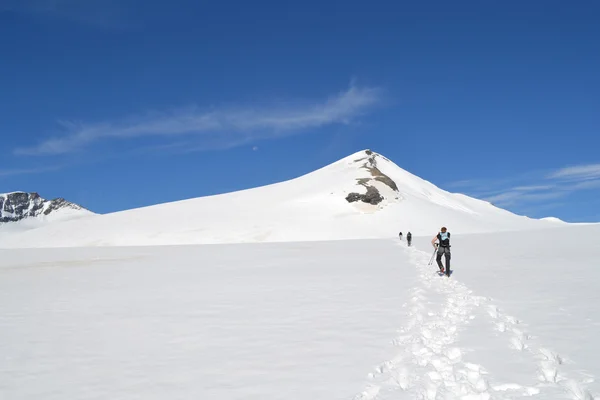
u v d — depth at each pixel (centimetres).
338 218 10494
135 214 12081
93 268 2756
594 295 1272
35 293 1697
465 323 1004
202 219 10956
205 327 1048
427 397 600
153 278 2120
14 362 819
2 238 11512
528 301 1219
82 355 854
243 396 623
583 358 731
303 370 720
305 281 1822
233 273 2231
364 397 603
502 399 581
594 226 6625
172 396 635
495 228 11162
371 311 1166
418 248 3897
